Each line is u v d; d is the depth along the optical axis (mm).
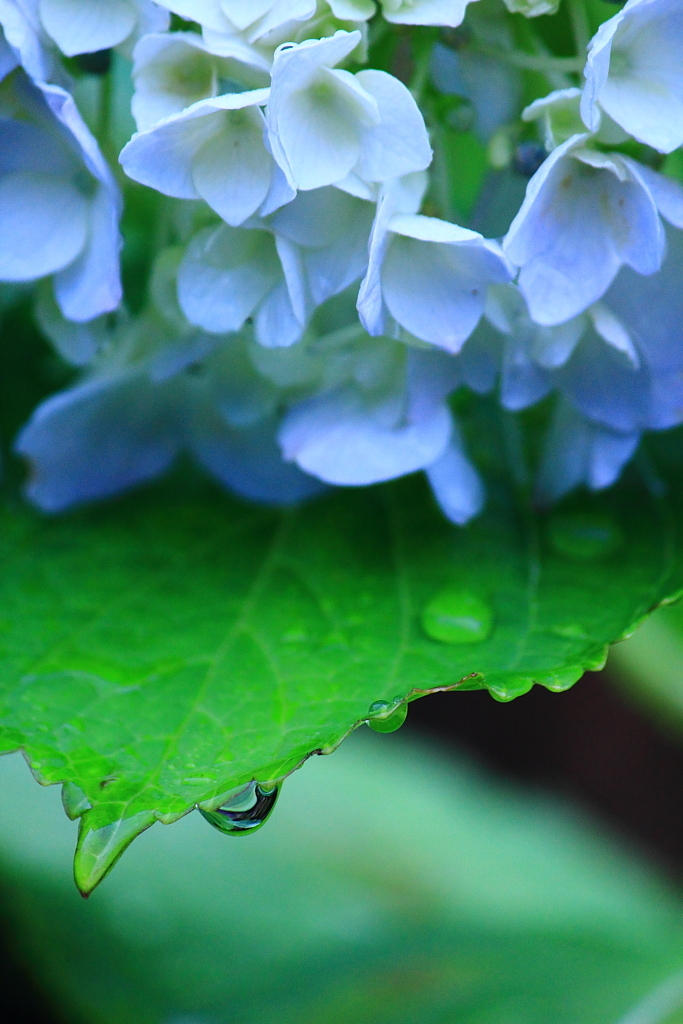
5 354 656
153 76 583
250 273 594
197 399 632
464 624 607
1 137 596
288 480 637
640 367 603
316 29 581
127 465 637
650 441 638
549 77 597
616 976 682
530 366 601
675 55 587
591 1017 668
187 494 643
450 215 600
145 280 631
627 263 592
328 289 591
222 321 594
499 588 615
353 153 582
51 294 611
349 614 613
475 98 596
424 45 589
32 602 618
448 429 606
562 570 617
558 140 587
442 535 627
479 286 590
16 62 588
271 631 611
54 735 589
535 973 690
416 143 580
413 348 600
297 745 585
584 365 604
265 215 584
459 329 591
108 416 628
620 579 613
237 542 630
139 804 578
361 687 596
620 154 588
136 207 621
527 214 582
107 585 622
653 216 585
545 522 627
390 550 626
